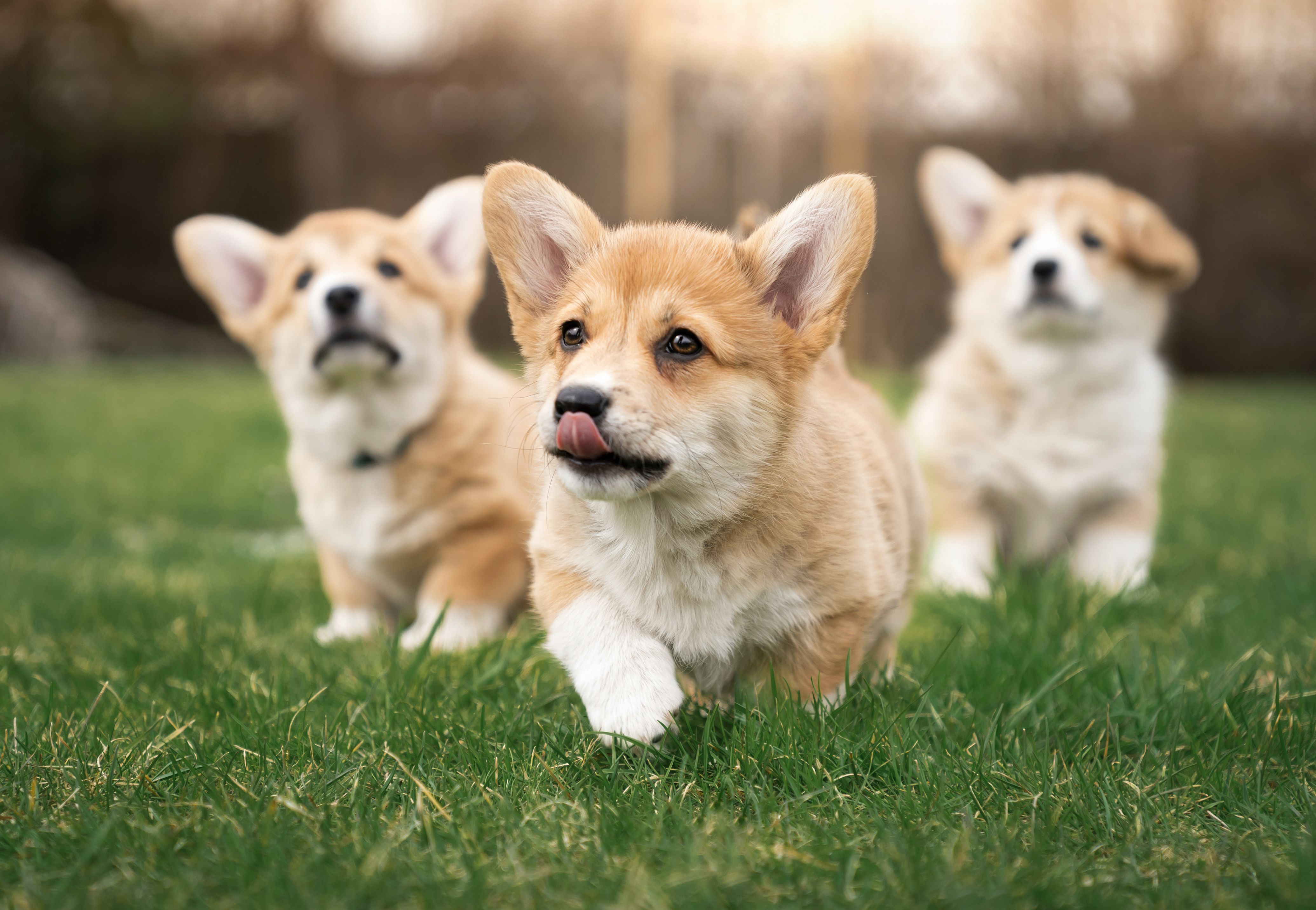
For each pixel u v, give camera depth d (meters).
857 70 17.81
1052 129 18.72
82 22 19.41
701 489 3.19
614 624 3.22
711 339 3.22
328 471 5.20
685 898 2.22
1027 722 3.25
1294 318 19.45
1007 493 6.16
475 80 19.22
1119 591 4.80
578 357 3.23
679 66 18.16
